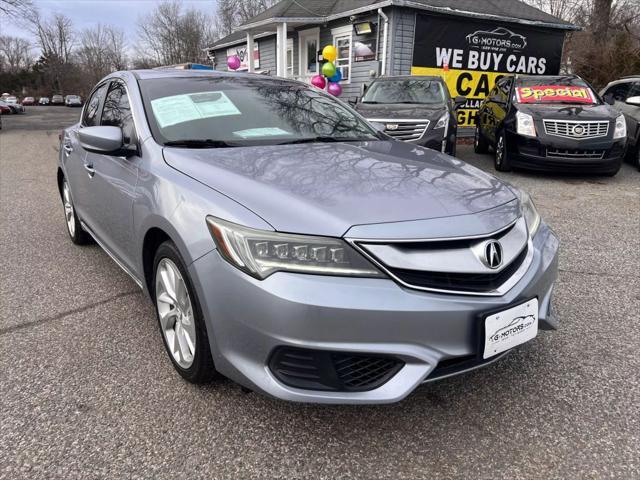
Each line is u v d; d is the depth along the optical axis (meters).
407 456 1.98
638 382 2.47
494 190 2.32
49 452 1.98
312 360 1.83
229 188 2.09
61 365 2.60
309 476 1.88
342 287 1.78
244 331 1.89
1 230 5.13
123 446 2.02
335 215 1.87
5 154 12.27
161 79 3.20
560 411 2.25
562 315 3.20
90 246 4.59
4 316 3.17
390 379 1.87
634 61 15.09
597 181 7.66
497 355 2.05
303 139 2.90
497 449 2.02
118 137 2.66
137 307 3.30
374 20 12.45
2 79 89.25
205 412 2.22
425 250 1.86
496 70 13.59
